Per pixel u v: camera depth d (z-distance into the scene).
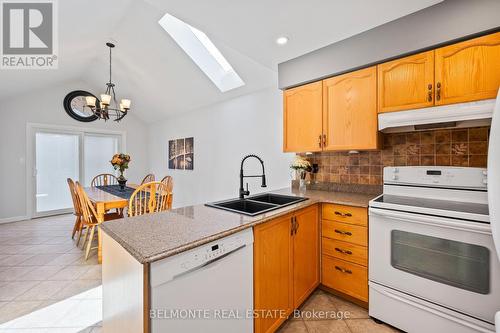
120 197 2.86
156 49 3.24
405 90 1.67
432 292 1.40
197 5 1.57
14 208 4.22
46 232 3.58
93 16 2.59
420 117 1.59
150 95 4.57
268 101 3.14
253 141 3.36
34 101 4.41
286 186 2.92
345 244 1.84
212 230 1.11
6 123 4.12
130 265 0.93
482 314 1.25
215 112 4.02
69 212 4.86
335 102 2.05
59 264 2.50
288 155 2.89
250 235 1.26
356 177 2.30
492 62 1.36
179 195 4.96
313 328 1.60
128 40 3.28
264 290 1.37
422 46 1.56
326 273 1.96
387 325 1.62
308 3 1.51
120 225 1.19
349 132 1.97
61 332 1.54
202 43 3.10
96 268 2.41
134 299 0.91
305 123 2.26
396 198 1.75
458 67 1.46
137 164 5.89
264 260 1.36
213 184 4.11
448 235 1.34
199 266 0.99
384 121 1.76
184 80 3.67
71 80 4.77
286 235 1.56
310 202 1.82
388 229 1.57
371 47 1.79
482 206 1.43
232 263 1.16
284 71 2.37
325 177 2.52
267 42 2.00
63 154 4.79
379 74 1.80
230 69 3.29
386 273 1.58
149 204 2.65
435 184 1.66
